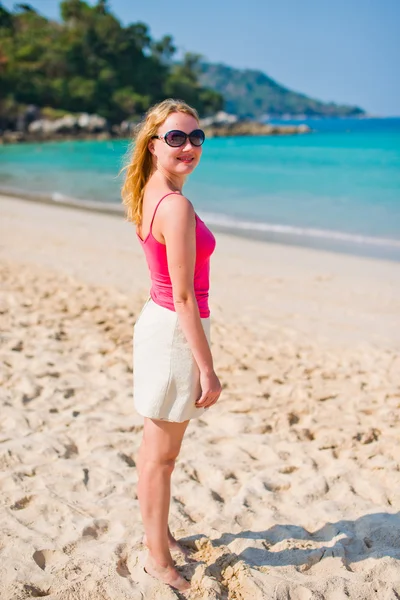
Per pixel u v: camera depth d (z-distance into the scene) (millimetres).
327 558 2879
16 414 4410
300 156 41062
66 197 20500
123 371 5363
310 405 4746
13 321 6586
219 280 9406
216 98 120062
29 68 94625
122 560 2852
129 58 109875
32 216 15914
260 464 3871
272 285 9180
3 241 12023
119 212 17172
